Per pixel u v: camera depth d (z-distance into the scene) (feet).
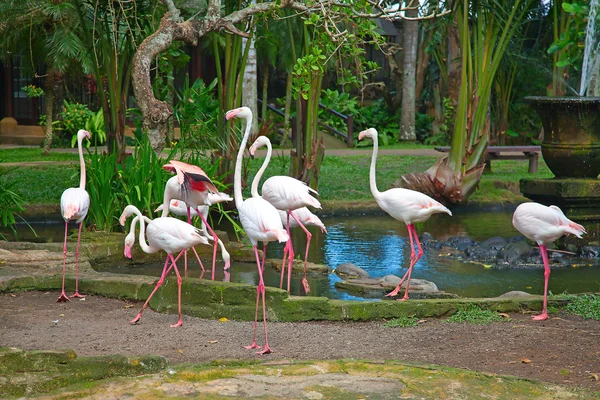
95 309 23.93
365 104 106.73
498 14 49.75
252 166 59.57
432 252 36.14
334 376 16.49
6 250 29.50
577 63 46.03
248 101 59.41
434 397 15.24
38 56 64.75
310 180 47.83
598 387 16.49
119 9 37.78
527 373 17.53
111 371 16.55
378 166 64.39
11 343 19.84
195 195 26.63
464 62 50.70
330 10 34.04
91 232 33.76
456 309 23.27
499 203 53.11
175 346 19.80
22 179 50.60
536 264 33.09
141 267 31.63
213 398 15.10
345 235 41.04
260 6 35.35
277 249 36.29
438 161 51.47
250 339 20.52
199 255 33.30
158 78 56.24
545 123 36.06
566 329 21.57
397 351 19.43
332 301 22.98
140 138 41.88
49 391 15.43
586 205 35.50
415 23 89.10
